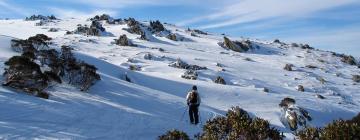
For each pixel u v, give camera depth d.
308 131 7.93
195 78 50.12
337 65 99.69
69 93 20.45
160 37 102.12
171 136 10.27
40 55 29.30
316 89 57.31
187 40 108.50
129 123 14.70
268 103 36.78
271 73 67.62
